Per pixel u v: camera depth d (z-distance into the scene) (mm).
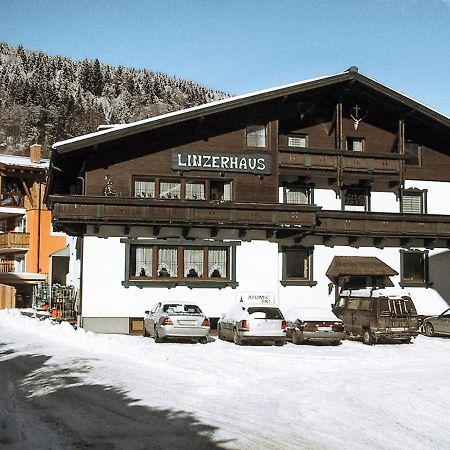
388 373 15875
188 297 25422
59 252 39750
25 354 17609
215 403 11508
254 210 25812
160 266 25422
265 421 10133
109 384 13117
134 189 26062
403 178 29062
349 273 26719
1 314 31578
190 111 25750
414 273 29500
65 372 14555
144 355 17562
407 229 28453
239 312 21906
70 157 25828
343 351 20453
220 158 26875
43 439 8461
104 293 24516
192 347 20234
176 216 24969
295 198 28781
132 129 25109
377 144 30047
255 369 15914
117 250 24812
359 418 10531
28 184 46781
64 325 23141
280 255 27312
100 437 8789
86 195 25391
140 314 24766
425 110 28953
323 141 29172
